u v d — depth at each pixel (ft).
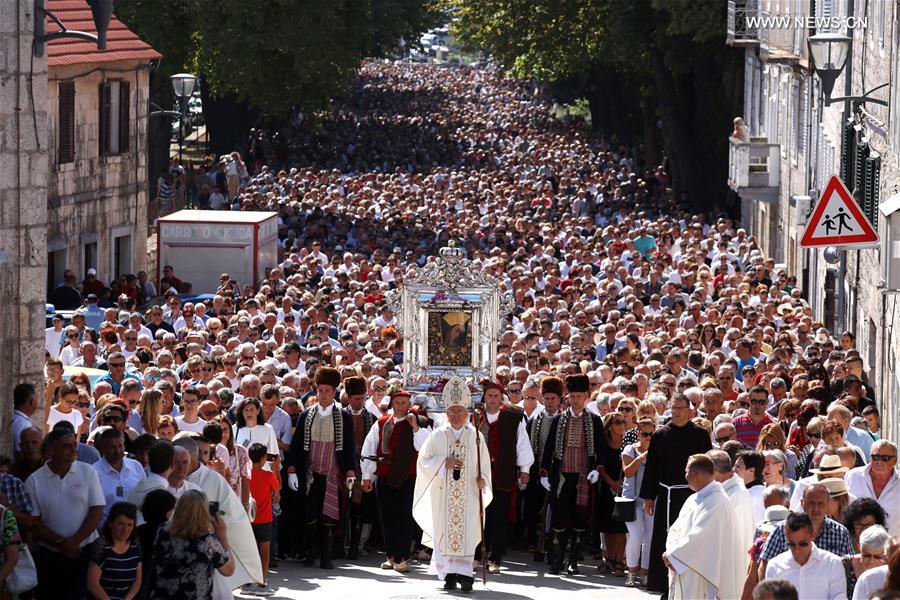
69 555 134.72
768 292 315.58
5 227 166.30
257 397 180.24
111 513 124.26
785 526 116.98
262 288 309.63
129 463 142.82
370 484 176.86
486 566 171.01
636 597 159.84
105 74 407.85
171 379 190.08
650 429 165.48
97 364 229.04
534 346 232.53
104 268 414.62
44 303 171.63
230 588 132.67
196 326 275.80
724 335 255.09
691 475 136.87
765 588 97.04
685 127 580.30
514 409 177.68
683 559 135.23
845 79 318.24
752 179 472.85
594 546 190.08
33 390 157.58
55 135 385.91
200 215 398.01
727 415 166.40
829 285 346.13
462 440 167.43
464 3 634.84
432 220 472.44
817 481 135.23
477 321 187.73
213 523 128.88
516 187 560.61
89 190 404.57
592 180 580.71
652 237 392.47
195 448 140.97
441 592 162.91
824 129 388.98
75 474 135.33
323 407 178.29
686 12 511.40
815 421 162.20
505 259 369.09
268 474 164.55
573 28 620.49
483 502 167.43
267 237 398.62
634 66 604.90
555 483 176.24
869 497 133.18
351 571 176.35
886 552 111.55
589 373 205.36
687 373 217.36
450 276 187.62
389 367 220.43
